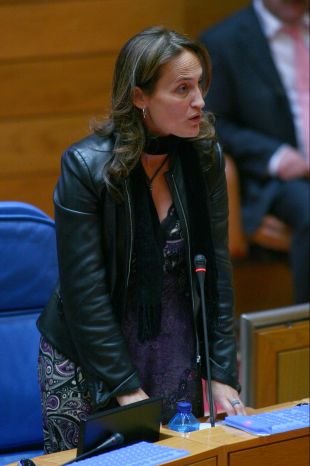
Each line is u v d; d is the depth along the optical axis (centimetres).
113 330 666
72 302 668
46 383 700
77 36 1405
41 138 1416
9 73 1391
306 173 1427
